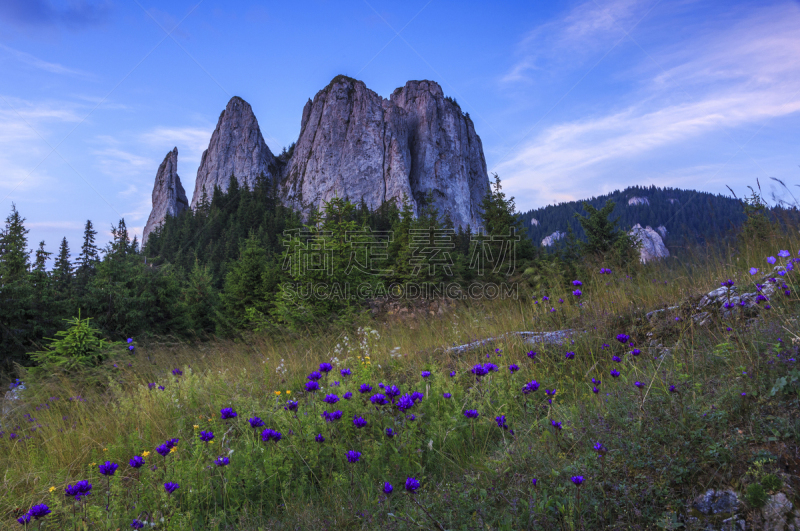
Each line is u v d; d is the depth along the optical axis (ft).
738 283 13.58
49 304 48.26
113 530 8.29
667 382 9.29
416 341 23.31
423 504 7.70
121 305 51.31
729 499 6.14
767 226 17.81
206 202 364.99
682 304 14.26
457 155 485.15
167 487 8.57
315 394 12.83
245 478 9.57
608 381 11.67
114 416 15.84
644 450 7.45
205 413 14.96
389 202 345.10
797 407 7.02
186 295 74.54
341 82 487.61
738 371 8.58
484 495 7.59
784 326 9.36
